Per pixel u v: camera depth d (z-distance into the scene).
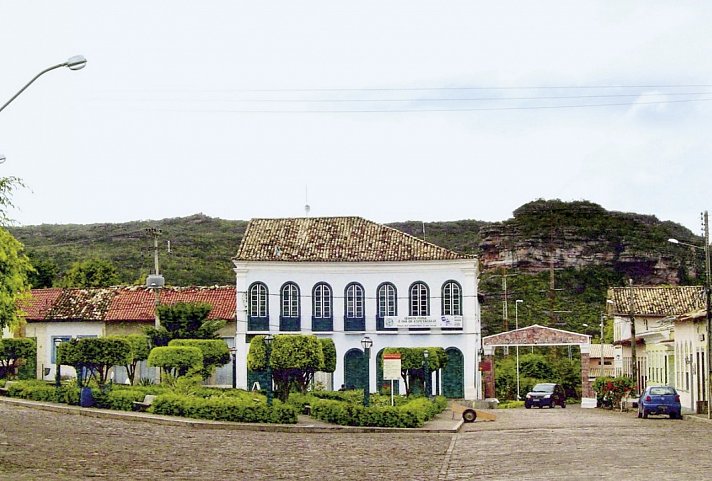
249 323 63.41
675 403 45.47
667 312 82.00
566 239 132.50
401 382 62.44
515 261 131.25
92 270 88.12
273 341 42.12
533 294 119.06
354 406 36.97
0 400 41.22
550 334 65.25
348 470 21.16
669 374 65.06
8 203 34.06
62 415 36.28
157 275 59.81
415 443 29.86
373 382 62.94
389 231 65.69
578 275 127.75
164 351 46.06
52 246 122.69
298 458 24.03
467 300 62.50
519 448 27.05
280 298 63.62
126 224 140.00
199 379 45.72
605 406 63.16
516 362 84.56
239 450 25.98
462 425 40.59
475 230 157.88
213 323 59.47
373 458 24.31
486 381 66.38
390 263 63.06
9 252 33.59
